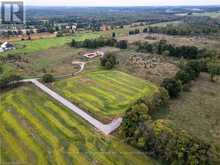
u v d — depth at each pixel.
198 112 85.56
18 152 62.94
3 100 91.31
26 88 103.19
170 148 59.00
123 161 61.00
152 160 61.44
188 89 105.00
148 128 65.69
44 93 98.75
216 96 99.81
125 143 67.62
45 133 71.50
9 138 68.56
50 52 173.38
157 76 120.88
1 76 112.44
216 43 192.00
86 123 77.25
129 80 114.94
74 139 69.12
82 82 111.50
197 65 122.19
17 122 76.69
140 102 80.56
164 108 87.62
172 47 162.50
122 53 166.00
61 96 96.25
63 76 121.25
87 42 185.88
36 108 85.88
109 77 118.62
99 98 94.94
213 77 121.62
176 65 139.00
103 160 61.16
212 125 77.56
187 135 60.47
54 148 65.06
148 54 164.25
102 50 176.38
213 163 55.09
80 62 147.38
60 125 75.81
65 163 59.75
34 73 124.75
